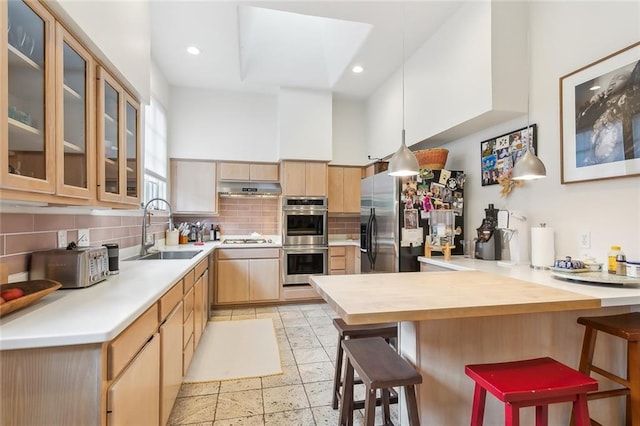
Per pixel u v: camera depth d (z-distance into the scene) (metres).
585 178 2.01
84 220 1.97
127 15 1.83
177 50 3.33
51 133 1.20
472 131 2.94
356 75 3.96
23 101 1.14
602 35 1.93
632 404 1.46
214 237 4.45
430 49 3.10
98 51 1.51
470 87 2.56
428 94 3.14
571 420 1.71
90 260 1.58
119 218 2.51
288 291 4.26
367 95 4.66
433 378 1.56
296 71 4.10
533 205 2.41
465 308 1.26
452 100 2.78
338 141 4.81
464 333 1.59
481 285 1.64
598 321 1.56
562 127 2.15
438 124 2.98
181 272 1.99
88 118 1.47
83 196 1.42
